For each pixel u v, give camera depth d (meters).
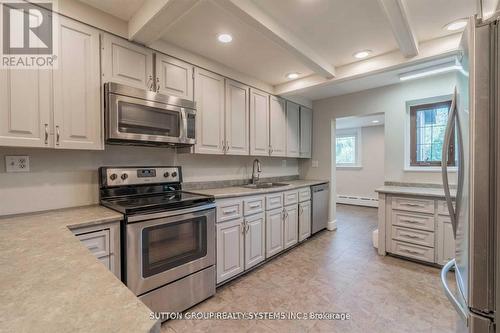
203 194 2.32
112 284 0.65
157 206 1.77
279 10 1.82
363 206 6.21
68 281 0.67
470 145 0.84
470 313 0.85
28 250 0.92
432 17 1.90
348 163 6.53
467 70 0.89
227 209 2.37
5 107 1.43
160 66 2.14
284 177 4.18
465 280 0.91
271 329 1.74
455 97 1.12
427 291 2.20
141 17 1.76
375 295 2.15
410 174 3.35
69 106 1.66
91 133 1.76
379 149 6.02
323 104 4.21
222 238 2.31
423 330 1.70
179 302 1.91
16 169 1.68
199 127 2.46
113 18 1.86
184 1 1.50
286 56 2.53
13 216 1.60
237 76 2.88
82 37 1.72
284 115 3.67
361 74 2.70
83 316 0.51
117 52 1.88
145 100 1.96
